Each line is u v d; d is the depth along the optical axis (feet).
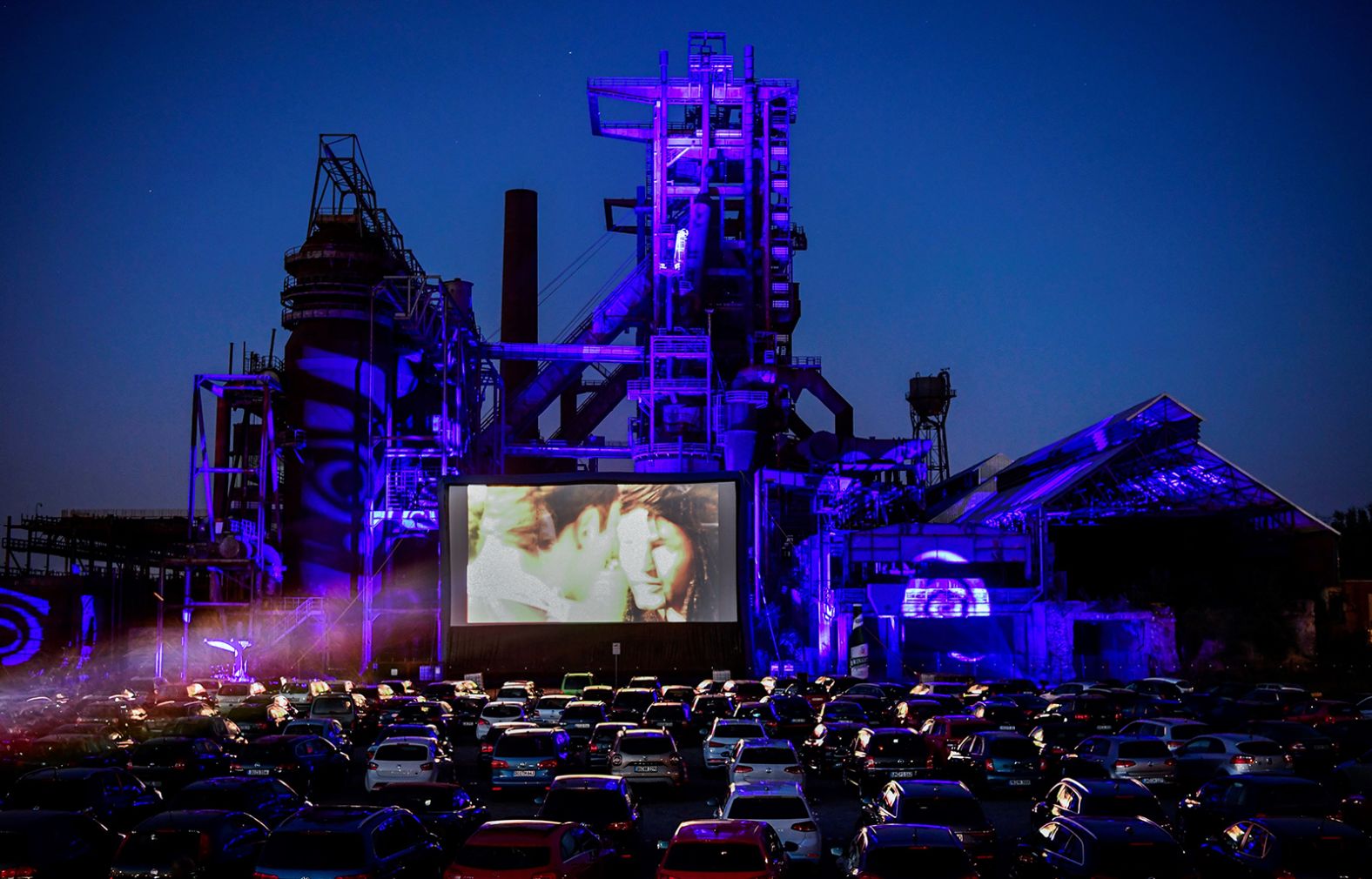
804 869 70.08
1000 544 299.79
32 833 61.98
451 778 104.37
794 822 70.74
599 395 418.92
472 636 258.16
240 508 331.77
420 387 367.86
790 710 158.40
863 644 298.97
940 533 299.58
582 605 258.57
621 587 258.57
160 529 368.27
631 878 71.72
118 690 250.78
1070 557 319.27
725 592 258.98
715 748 123.24
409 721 171.53
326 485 329.93
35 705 180.24
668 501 260.83
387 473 317.42
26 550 359.46
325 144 341.82
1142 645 279.28
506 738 104.88
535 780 102.27
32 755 120.57
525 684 202.28
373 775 103.40
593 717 147.23
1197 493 303.07
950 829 63.72
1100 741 106.22
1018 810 99.60
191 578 321.52
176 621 338.54
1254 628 279.69
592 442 376.89
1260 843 61.41
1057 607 282.97
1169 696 189.67
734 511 260.42
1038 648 283.79
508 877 57.06
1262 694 176.04
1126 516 302.04
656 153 376.89
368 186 345.72
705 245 370.32
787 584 327.67
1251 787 73.97
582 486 261.24
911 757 103.50
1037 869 60.64
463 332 339.98
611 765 106.22
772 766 97.25
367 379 335.88
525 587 259.39
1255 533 309.63
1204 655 280.31
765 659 307.99
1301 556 302.25
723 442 339.57
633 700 173.47
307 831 58.08
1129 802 67.41
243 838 65.57
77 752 124.88
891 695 199.11
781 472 331.77
